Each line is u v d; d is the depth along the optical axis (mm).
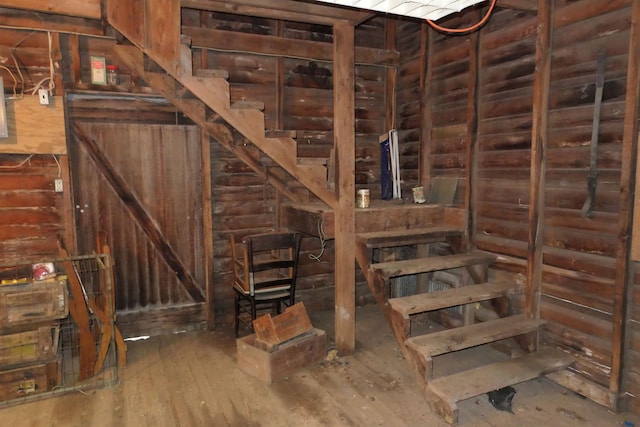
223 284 4164
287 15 3082
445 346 2713
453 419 2473
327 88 4422
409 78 4387
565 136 2840
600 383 2721
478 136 3535
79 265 3674
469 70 3551
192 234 4047
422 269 3176
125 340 3830
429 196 4059
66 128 3488
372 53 4367
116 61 3641
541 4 2848
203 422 2570
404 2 2383
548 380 3021
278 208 4230
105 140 3688
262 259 4328
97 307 3135
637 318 2525
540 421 2549
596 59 2633
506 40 3250
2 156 3334
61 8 3029
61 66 3416
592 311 2750
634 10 2354
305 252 4477
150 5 2756
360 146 4609
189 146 3965
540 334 3098
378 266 3193
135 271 3887
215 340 3824
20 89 3320
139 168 3818
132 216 3832
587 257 2758
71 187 3539
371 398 2820
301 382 3035
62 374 3031
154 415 2646
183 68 2865
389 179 4367
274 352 3018
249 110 3066
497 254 3447
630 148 2416
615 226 2576
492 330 2916
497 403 2725
